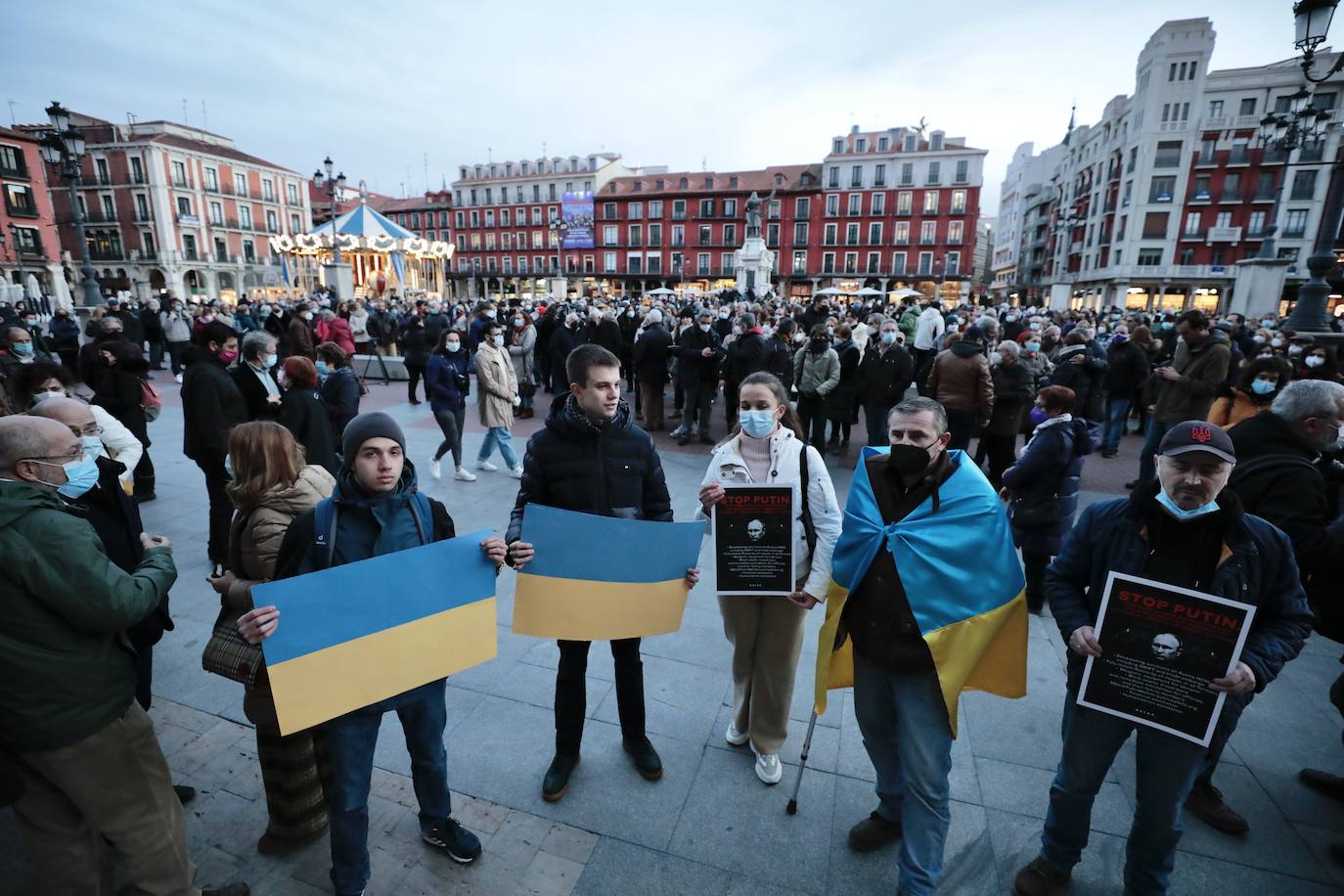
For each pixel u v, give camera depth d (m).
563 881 2.14
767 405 2.37
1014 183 85.62
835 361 7.21
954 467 2.11
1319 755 2.79
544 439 2.35
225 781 2.55
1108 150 50.00
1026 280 74.38
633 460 2.38
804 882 2.15
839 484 6.69
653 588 2.36
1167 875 2.01
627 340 11.59
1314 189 41.31
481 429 8.88
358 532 1.91
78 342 11.77
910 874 1.96
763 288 26.42
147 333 14.08
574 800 2.47
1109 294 48.62
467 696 3.08
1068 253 59.03
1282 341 8.19
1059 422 3.72
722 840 2.31
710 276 63.19
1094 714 1.96
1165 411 5.99
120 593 1.62
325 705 1.79
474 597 2.03
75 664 1.61
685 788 2.54
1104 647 1.87
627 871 2.18
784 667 2.49
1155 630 1.79
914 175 56.28
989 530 2.05
